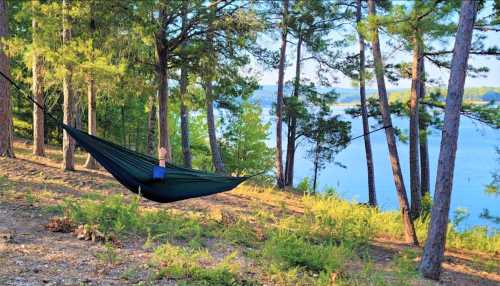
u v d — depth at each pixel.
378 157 93.88
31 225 8.09
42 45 12.88
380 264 9.55
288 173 28.70
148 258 7.12
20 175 13.00
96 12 13.08
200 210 12.17
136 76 15.09
